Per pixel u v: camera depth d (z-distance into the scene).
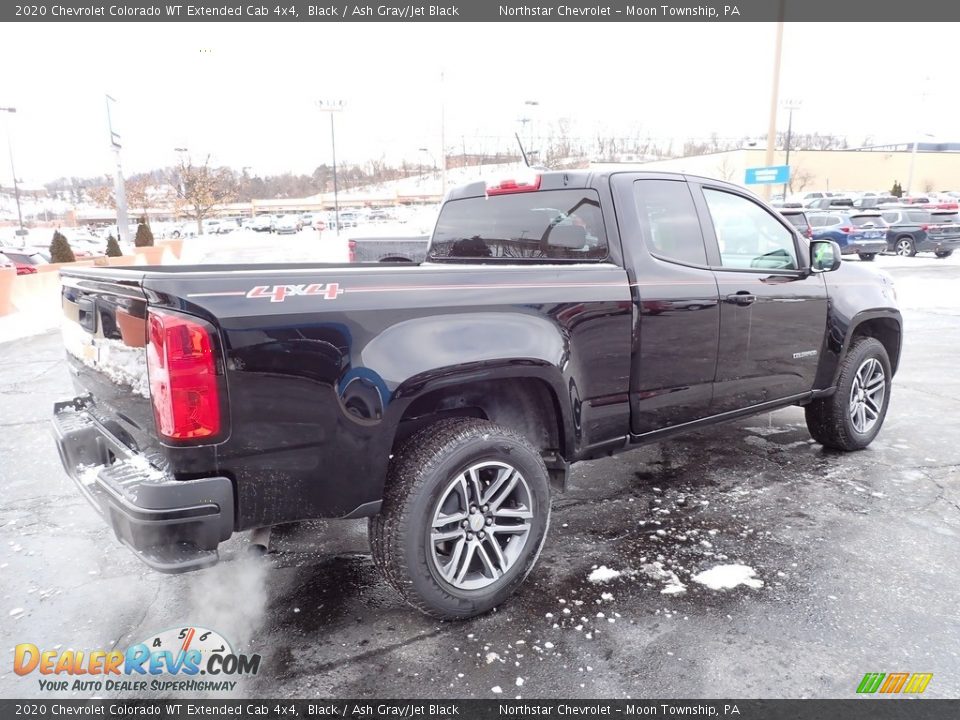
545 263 3.65
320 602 2.93
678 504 3.91
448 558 2.73
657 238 3.46
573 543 3.43
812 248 4.21
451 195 4.27
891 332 4.99
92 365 2.82
